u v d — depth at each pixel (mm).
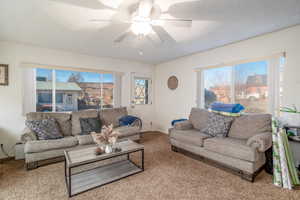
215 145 2287
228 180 1997
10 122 2836
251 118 2475
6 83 2789
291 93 2275
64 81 3467
